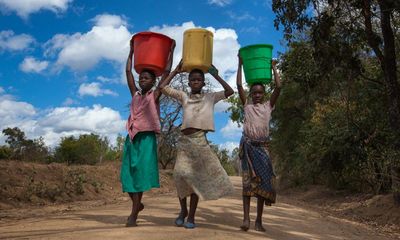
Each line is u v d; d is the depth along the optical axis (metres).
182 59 5.56
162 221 5.99
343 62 12.00
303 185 23.25
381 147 13.90
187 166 5.34
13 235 4.77
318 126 17.34
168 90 5.54
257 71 5.95
